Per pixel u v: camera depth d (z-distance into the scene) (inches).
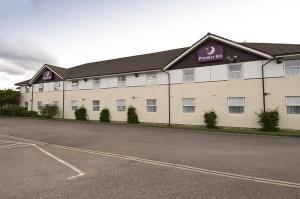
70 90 1318.9
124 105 1098.1
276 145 477.7
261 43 903.7
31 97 1536.7
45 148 467.8
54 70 1396.4
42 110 1380.4
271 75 762.8
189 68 924.0
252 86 791.7
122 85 1109.1
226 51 847.1
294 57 732.0
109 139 573.6
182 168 307.1
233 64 832.9
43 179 268.7
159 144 495.5
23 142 546.0
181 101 936.3
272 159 351.3
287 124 731.4
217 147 456.1
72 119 1280.8
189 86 919.0
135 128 838.5
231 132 708.7
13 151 438.3
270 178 262.4
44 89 1456.7
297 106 722.2
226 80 842.2
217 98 855.7
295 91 724.7
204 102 882.1
